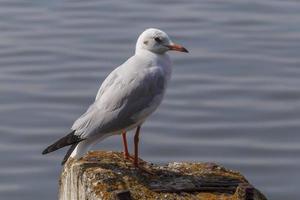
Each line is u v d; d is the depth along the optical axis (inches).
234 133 725.9
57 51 873.5
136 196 377.4
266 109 759.7
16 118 745.0
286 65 839.7
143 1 1029.2
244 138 719.1
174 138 713.0
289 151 701.3
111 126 402.6
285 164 685.9
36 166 683.4
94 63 840.9
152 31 425.4
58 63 846.5
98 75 815.1
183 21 954.7
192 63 840.3
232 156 693.9
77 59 852.6
